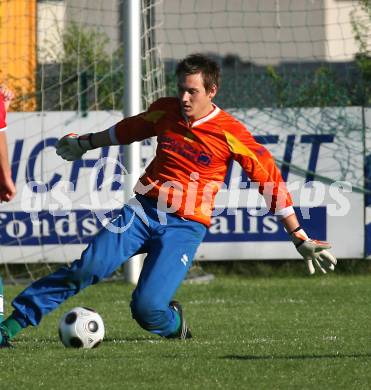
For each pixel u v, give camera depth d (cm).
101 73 4362
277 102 4347
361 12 4934
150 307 2178
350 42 6091
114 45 4812
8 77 4434
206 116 2189
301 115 4097
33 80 4422
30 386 1783
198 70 2127
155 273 2172
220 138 2183
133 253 2230
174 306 2395
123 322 2911
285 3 6594
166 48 6203
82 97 4178
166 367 1962
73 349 2241
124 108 3819
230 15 6650
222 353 2162
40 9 4850
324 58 5397
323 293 3638
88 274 2181
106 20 4922
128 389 1748
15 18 4594
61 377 1867
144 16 4066
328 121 4094
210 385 1775
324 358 2075
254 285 3922
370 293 3625
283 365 1980
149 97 4125
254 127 4119
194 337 2497
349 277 4216
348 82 4303
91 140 2353
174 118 2219
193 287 3850
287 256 4088
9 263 4162
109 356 2125
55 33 4906
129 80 3797
